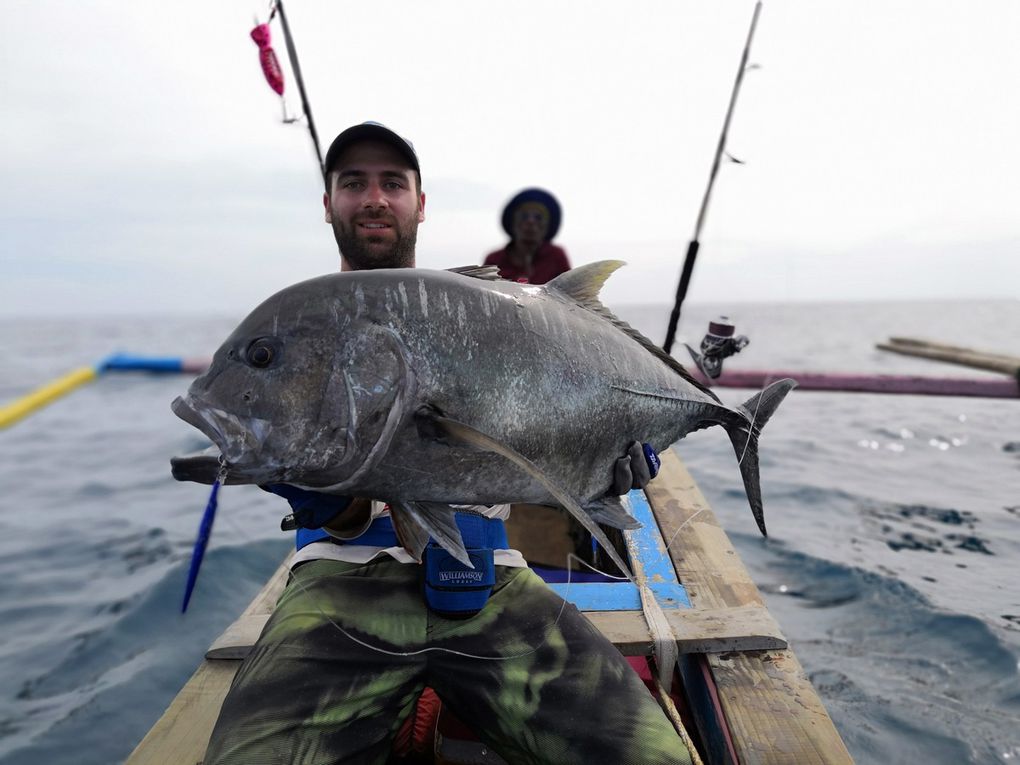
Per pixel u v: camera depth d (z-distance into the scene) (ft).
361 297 4.80
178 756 5.70
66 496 19.62
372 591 5.71
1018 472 19.44
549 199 15.84
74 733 8.75
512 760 5.57
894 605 11.27
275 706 5.02
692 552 9.09
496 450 4.48
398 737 6.77
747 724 5.95
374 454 4.73
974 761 7.67
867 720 8.39
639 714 5.33
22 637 11.18
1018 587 11.82
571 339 5.58
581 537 11.41
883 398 33.17
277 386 4.61
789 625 10.80
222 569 13.21
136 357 38.55
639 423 6.16
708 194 11.42
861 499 17.04
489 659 5.52
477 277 5.57
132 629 11.21
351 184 6.90
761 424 7.27
